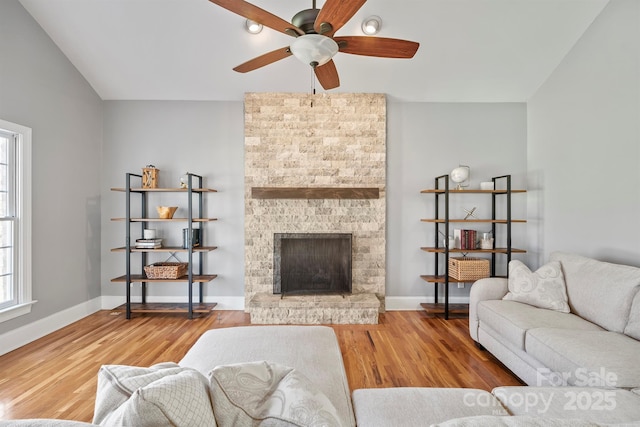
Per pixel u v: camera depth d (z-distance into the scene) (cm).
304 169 397
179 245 407
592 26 310
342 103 398
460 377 246
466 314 389
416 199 411
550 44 335
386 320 372
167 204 410
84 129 379
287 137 396
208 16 309
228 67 361
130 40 333
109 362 267
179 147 408
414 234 411
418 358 277
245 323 360
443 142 411
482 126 412
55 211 340
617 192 285
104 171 407
